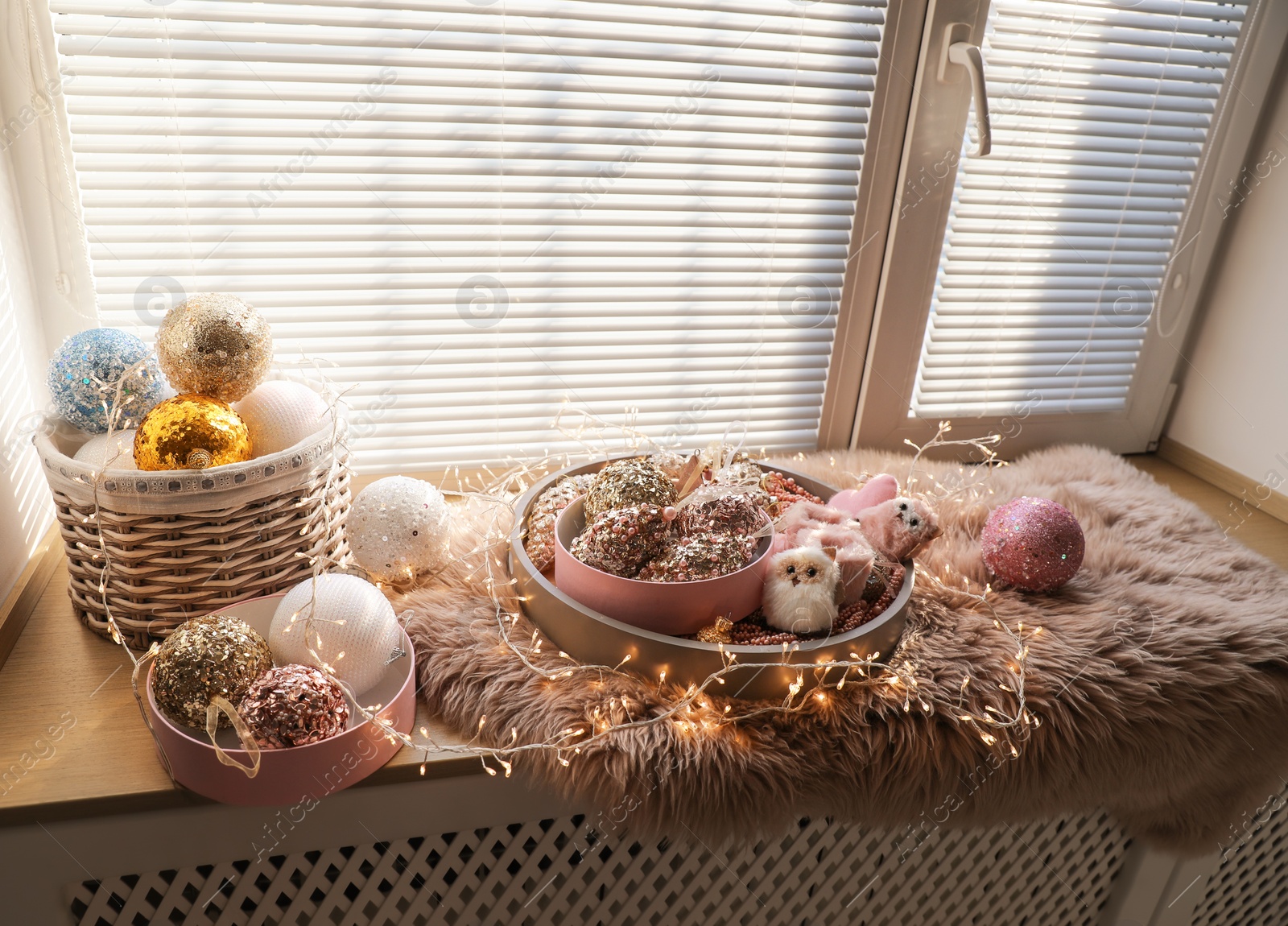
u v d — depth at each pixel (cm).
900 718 95
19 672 97
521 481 123
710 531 97
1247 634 104
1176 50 121
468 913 101
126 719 94
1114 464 134
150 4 100
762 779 92
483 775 94
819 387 132
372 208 112
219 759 84
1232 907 128
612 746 91
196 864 92
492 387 123
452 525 107
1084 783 98
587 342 122
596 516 100
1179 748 100
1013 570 108
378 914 99
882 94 116
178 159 106
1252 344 131
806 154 119
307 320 115
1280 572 115
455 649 98
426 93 109
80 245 107
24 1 99
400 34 106
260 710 85
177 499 91
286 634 91
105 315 111
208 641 87
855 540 100
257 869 95
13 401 102
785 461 128
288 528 98
